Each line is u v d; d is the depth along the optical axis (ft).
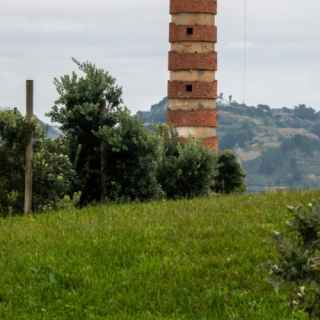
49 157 244.01
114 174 275.80
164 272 142.82
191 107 552.00
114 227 176.96
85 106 274.57
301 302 85.46
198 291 132.98
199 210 198.18
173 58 556.10
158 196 279.49
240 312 122.01
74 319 122.01
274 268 84.84
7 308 127.24
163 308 125.80
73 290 135.33
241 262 146.72
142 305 127.44
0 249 162.20
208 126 552.00
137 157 275.39
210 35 554.87
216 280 138.21
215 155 329.31
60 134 278.05
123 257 151.94
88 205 247.29
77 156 269.03
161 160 306.14
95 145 277.44
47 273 144.25
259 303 125.18
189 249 156.76
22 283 139.64
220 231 168.55
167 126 345.51
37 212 233.35
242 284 135.33
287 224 85.51
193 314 122.31
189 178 323.16
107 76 278.87
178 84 554.05
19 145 235.61
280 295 126.72
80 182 274.16
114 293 133.39
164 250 156.35
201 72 553.64
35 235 173.68
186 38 554.05
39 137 243.81
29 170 232.32
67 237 169.68
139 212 198.90
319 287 83.15
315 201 85.25
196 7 552.82
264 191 238.07
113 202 261.85
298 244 85.40
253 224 174.19
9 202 234.17
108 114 278.46
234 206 202.69
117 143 270.46
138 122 276.00
